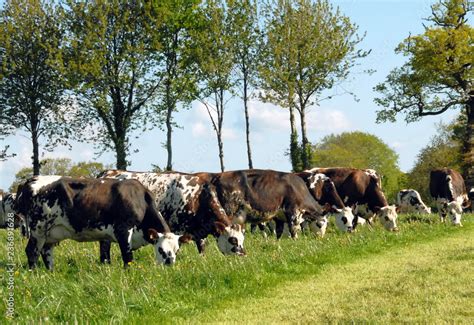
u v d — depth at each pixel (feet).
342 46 134.62
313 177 72.43
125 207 44.78
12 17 130.93
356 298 31.96
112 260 47.67
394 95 166.40
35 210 44.27
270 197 58.90
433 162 206.08
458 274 36.52
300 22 136.26
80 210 44.16
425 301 30.19
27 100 132.87
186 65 133.69
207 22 136.15
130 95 127.13
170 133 132.26
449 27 157.38
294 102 138.00
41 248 44.57
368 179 77.82
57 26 130.11
